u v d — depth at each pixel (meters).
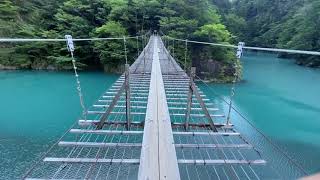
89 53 21.97
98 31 20.34
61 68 21.55
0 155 7.38
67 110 11.77
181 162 3.89
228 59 20.58
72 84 16.98
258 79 21.25
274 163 7.35
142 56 12.84
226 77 19.88
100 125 5.35
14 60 21.41
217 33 20.19
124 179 5.57
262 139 9.23
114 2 22.45
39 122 10.17
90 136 6.63
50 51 21.70
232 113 11.98
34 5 24.25
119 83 7.72
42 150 7.73
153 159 2.48
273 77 22.42
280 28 39.56
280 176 6.61
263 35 42.41
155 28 23.58
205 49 20.70
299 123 11.27
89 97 13.97
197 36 20.30
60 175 5.34
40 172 6.29
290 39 35.12
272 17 43.88
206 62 20.23
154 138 2.97
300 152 8.34
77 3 22.77
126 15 22.11
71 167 5.52
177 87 7.41
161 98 4.61
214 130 5.39
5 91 15.13
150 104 4.27
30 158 7.25
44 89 15.64
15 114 11.18
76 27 21.45
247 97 15.47
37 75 19.59
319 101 15.12
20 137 8.71
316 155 8.13
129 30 22.92
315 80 21.66
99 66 22.67
